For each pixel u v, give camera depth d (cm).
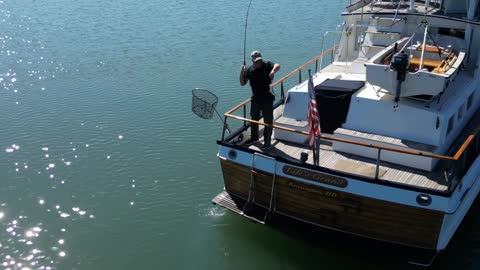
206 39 2744
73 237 1294
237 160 1197
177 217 1355
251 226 1290
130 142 1730
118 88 2172
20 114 1958
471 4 1237
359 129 1194
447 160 1088
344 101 1198
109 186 1497
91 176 1547
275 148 1227
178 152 1666
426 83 1082
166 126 1833
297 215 1177
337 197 1095
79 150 1689
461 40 1281
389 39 1344
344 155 1184
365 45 1361
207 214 1360
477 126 1291
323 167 1088
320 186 1101
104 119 1895
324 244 1198
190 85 2167
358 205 1081
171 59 2484
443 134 1130
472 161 1165
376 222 1089
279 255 1194
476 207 1323
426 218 1034
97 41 2806
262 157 1151
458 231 1245
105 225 1336
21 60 2562
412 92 1106
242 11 3234
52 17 3319
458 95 1200
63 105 2027
